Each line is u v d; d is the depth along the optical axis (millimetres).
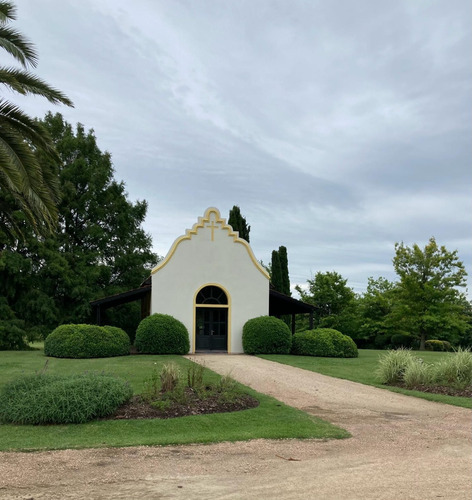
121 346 20906
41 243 31062
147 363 17797
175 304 23422
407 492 5316
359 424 9055
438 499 5098
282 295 24766
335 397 11953
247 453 7008
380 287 43594
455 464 6477
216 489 5445
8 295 31031
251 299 24125
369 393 12664
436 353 25891
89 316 33062
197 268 23828
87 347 20078
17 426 8547
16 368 16250
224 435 8008
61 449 7160
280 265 36156
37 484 5621
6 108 12891
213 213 24250
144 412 9297
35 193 12484
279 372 16188
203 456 6836
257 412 9773
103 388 9344
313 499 5098
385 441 7789
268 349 22422
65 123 36438
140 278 35344
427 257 33438
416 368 13695
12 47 12375
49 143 13680
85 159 35438
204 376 14344
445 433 8367
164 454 6922
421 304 32844
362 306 41188
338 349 22672
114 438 7828
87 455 6848
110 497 5184
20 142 12328
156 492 5348
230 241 24266
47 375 10391
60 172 33812
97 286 33750
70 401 8797
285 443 7598
